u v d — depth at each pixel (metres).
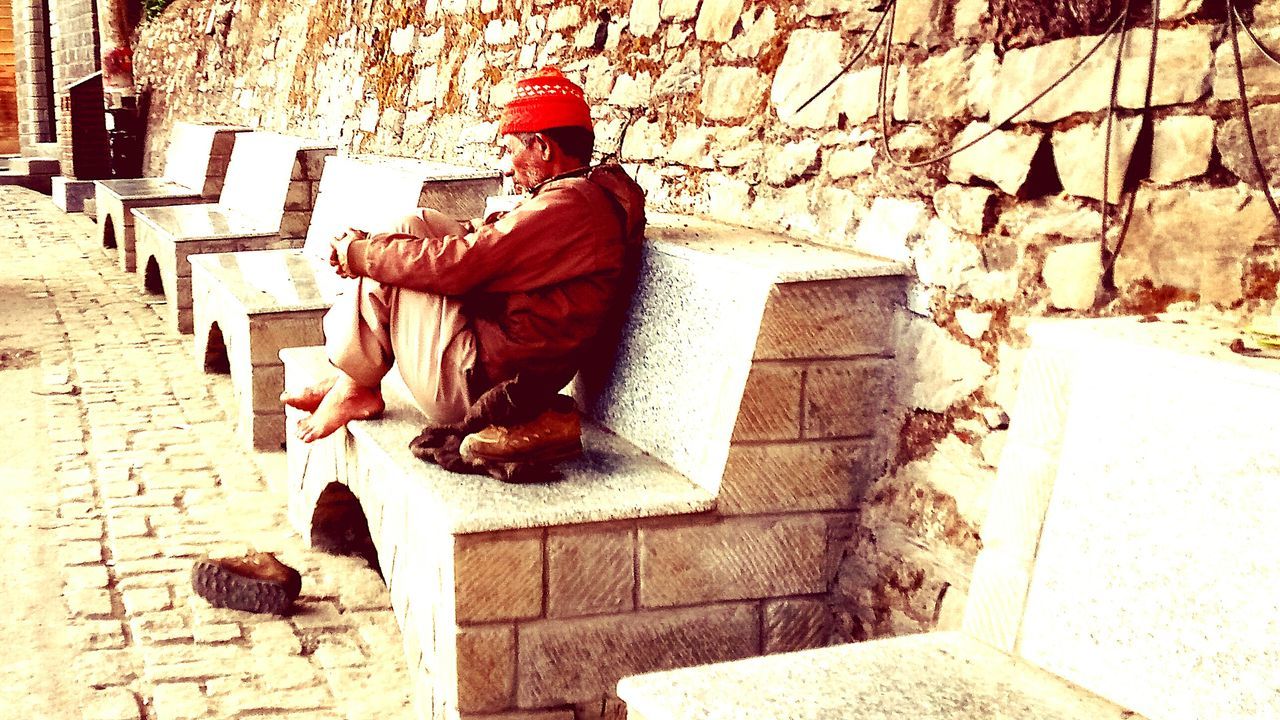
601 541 2.67
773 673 1.97
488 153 5.80
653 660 2.78
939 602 2.73
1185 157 2.20
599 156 4.62
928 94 2.82
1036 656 2.03
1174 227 2.23
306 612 3.49
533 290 2.99
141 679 3.02
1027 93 2.54
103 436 5.18
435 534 2.65
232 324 5.29
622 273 3.16
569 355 3.07
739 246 3.19
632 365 3.28
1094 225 2.39
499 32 5.70
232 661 3.15
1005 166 2.59
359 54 7.96
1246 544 1.74
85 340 7.04
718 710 1.82
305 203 7.26
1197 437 1.84
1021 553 2.11
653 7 4.20
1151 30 2.25
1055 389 2.11
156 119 14.37
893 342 2.89
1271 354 1.87
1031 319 2.53
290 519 4.24
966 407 2.69
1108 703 1.88
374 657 3.22
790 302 2.77
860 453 2.92
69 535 4.00
